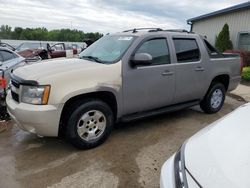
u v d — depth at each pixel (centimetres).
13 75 388
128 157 367
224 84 602
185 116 562
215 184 152
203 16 1769
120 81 397
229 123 220
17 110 352
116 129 471
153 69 434
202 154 182
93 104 375
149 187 299
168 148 400
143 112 451
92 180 310
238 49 1469
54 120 347
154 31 458
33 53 1642
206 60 524
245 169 157
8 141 415
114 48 436
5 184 299
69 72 360
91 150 387
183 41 491
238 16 1462
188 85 497
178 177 178
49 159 358
